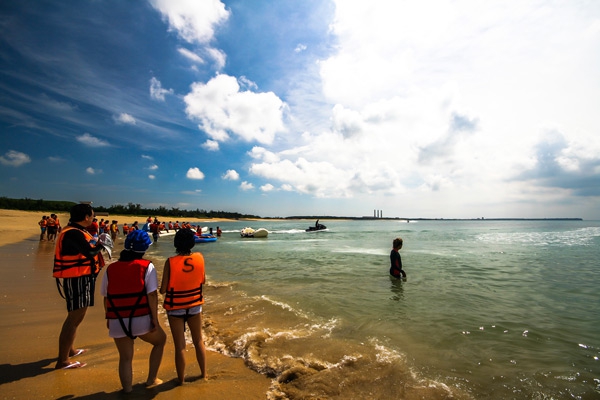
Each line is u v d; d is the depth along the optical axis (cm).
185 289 334
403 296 761
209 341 489
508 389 346
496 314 617
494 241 2566
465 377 372
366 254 1666
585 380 365
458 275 1035
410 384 355
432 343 475
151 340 319
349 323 566
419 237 3222
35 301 641
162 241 2666
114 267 297
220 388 335
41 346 419
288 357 421
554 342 479
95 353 407
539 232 4188
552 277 998
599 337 498
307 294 782
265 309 655
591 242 2383
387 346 462
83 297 365
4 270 958
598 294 778
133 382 334
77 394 298
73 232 368
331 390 341
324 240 2833
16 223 3500
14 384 312
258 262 1370
